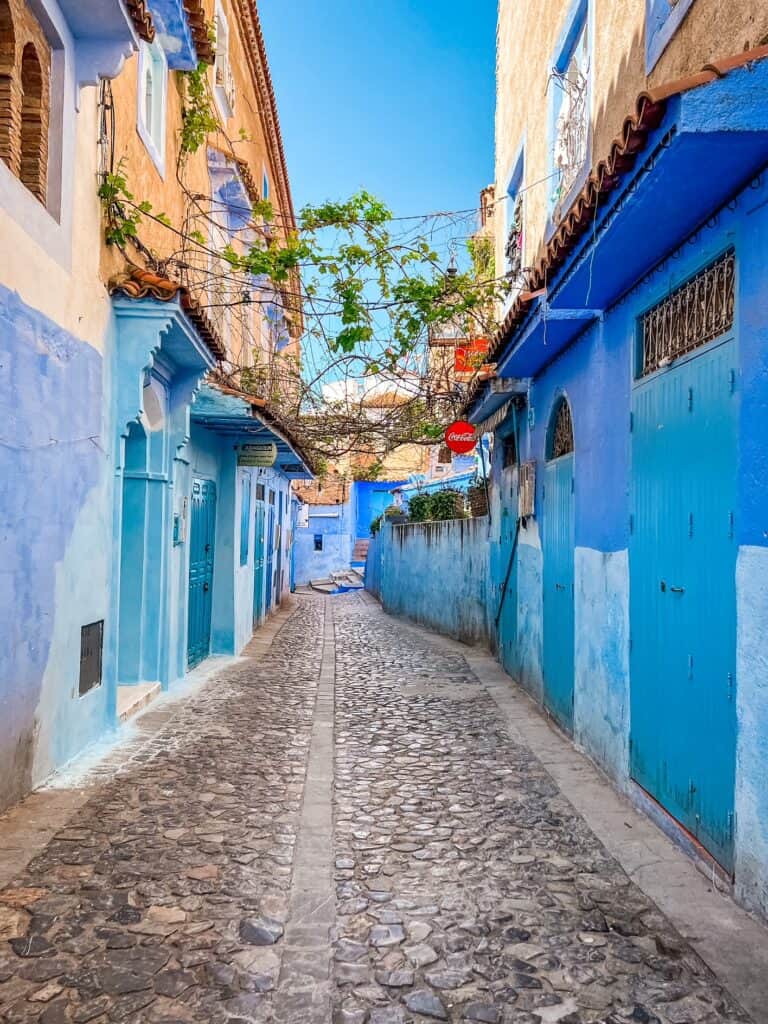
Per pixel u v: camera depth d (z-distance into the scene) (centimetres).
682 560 454
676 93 334
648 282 517
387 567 2178
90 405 598
